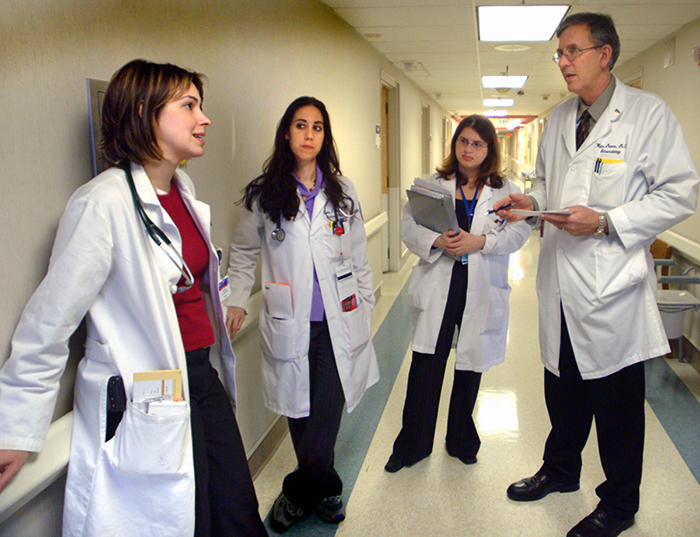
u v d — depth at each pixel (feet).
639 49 15.60
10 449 3.21
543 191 6.72
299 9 9.66
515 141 78.48
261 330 6.32
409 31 13.99
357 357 6.41
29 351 3.33
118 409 3.76
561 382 6.55
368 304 6.77
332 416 6.12
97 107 4.35
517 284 19.33
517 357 12.16
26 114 3.69
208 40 6.30
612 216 5.40
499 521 6.56
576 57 5.49
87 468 3.74
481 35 14.33
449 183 7.28
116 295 3.80
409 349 12.80
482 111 41.16
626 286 5.57
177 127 3.91
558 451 6.92
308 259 5.98
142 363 3.90
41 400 3.37
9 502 3.34
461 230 6.82
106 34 4.49
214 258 4.57
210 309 4.85
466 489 7.22
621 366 5.79
